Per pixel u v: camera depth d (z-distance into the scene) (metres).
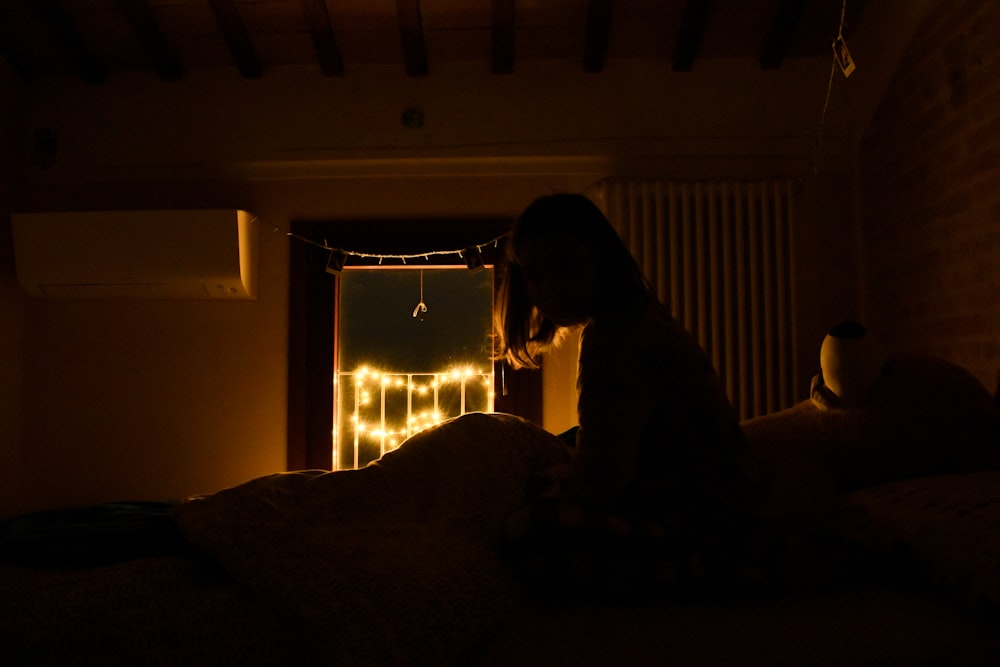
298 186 3.00
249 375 2.95
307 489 1.08
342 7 2.71
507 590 0.97
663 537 1.01
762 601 1.05
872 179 2.77
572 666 0.84
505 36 2.74
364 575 0.89
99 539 1.02
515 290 1.25
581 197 1.09
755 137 2.91
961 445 1.54
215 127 2.99
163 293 2.87
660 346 1.03
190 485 2.93
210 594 0.89
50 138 3.00
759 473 1.38
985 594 0.96
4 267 2.89
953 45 2.16
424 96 2.97
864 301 2.86
